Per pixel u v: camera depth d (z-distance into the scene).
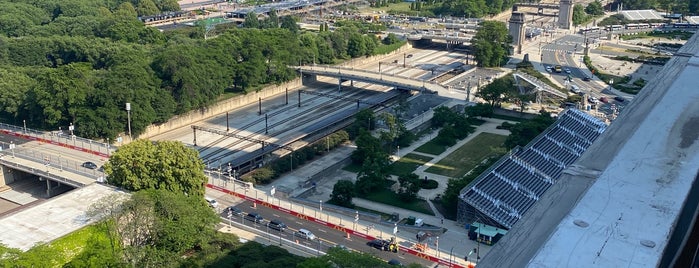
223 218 197.38
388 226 198.25
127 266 144.50
